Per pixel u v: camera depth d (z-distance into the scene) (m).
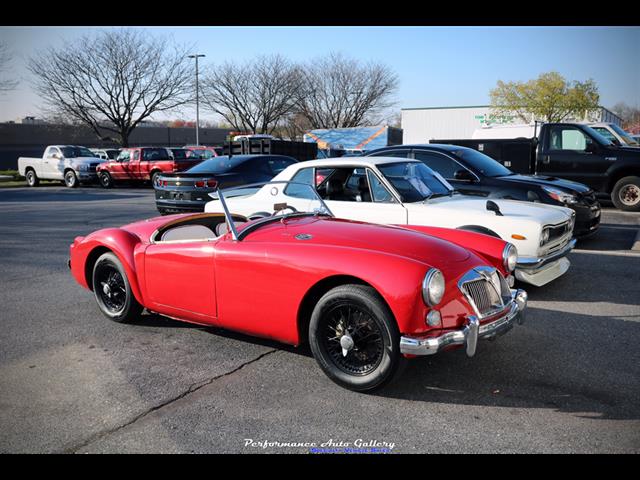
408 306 3.24
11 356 4.25
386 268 3.33
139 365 4.05
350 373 3.54
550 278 5.67
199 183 10.90
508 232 5.51
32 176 25.17
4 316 5.28
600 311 5.21
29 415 3.31
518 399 3.43
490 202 5.72
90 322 5.08
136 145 57.84
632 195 11.31
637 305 5.40
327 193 6.32
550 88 35.78
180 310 4.41
